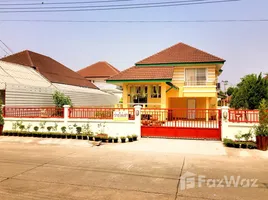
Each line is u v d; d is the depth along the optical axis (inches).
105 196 203.9
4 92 609.0
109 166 301.1
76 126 530.9
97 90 1317.7
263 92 636.1
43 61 1110.4
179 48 963.3
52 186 226.1
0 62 802.8
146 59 919.7
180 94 856.3
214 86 829.8
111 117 527.5
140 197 202.7
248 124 458.0
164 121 520.7
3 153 372.8
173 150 404.2
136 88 791.7
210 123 502.6
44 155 360.8
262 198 203.5
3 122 533.6
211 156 363.3
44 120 548.1
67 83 1039.6
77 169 285.4
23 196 200.8
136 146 436.5
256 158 352.2
